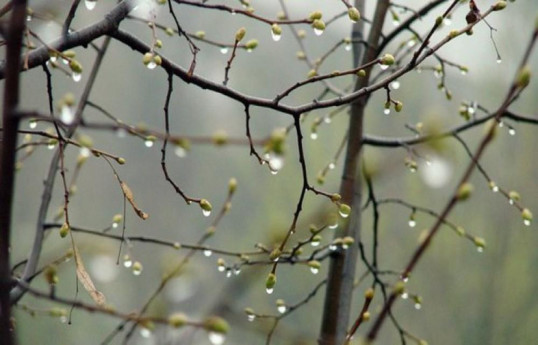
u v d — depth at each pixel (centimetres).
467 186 275
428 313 855
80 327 848
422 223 849
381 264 856
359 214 302
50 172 280
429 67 307
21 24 127
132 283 927
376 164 317
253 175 1263
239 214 1281
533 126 849
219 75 959
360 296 834
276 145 120
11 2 197
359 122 304
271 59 1249
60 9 271
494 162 877
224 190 1355
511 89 275
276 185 855
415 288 864
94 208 1308
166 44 1007
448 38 201
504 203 860
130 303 918
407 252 851
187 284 285
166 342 231
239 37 206
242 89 1291
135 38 213
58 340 807
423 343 262
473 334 830
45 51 201
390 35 300
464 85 777
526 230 855
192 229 1326
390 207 854
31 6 266
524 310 834
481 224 867
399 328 269
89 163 1323
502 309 838
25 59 196
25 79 862
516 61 762
